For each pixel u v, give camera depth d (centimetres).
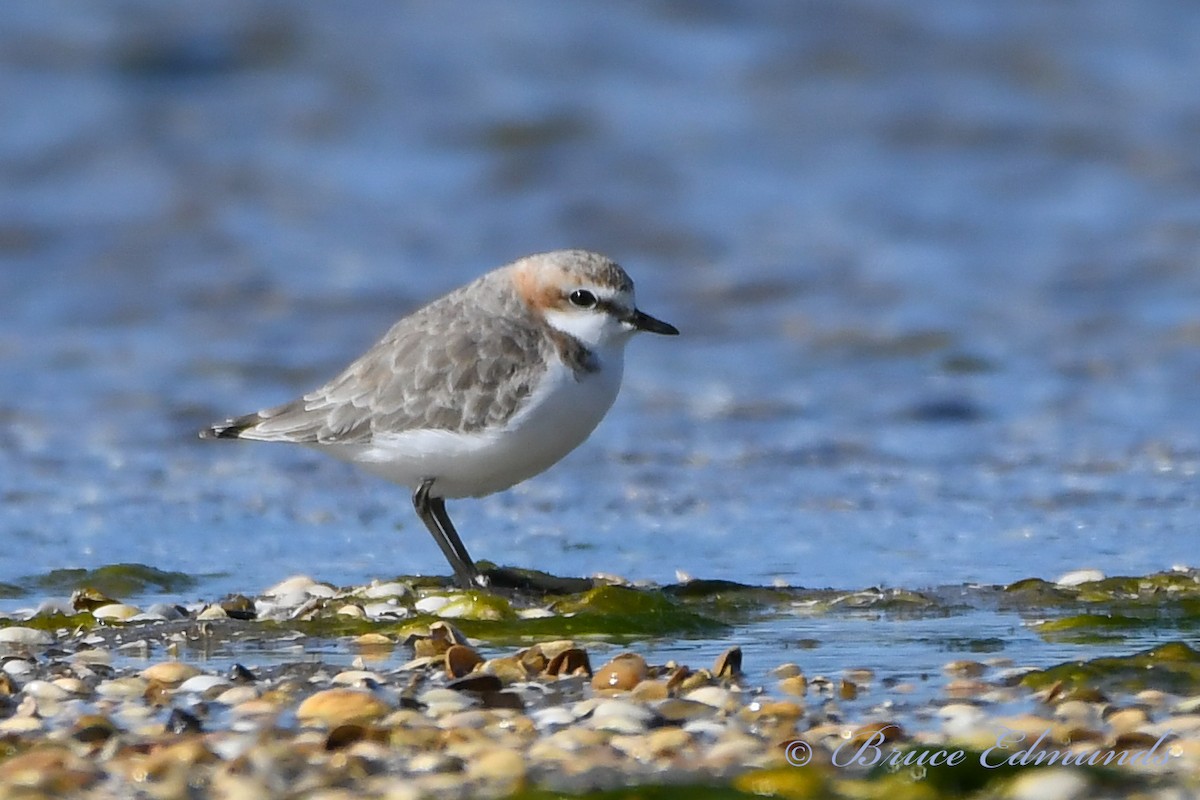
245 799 714
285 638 1005
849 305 2062
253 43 2912
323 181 2519
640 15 3147
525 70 2930
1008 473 1446
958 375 1784
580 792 713
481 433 1092
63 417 1641
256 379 1783
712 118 2795
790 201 2502
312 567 1217
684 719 828
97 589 1148
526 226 2369
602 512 1352
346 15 3036
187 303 2061
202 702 863
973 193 2552
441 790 725
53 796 717
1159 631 1009
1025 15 3231
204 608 1073
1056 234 2372
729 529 1302
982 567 1193
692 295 2105
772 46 3078
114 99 2761
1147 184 2592
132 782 738
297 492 1422
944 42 3103
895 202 2508
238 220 2369
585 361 1107
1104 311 2022
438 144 2658
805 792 723
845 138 2753
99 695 877
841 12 3189
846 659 948
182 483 1441
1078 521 1305
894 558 1219
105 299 2073
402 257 2244
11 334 1944
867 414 1647
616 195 2492
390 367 1116
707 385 1759
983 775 737
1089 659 936
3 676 893
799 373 1805
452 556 1128
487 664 914
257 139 2658
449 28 3050
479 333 1105
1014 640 991
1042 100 2912
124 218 2355
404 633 1007
